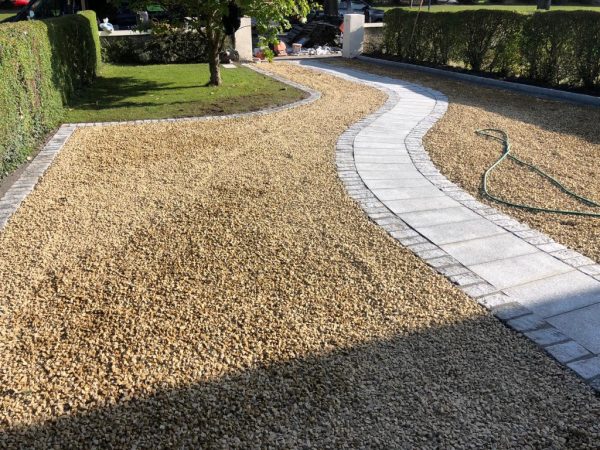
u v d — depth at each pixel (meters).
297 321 3.15
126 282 3.56
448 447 2.27
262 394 2.56
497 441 2.31
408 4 32.44
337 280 3.61
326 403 2.51
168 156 6.32
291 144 6.89
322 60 15.82
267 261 3.85
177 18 11.02
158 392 2.58
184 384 2.63
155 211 4.73
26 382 2.65
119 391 2.59
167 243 4.12
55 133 7.34
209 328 3.08
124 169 5.86
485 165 6.13
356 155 6.47
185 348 2.90
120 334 3.02
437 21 13.87
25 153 6.18
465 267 3.80
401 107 9.28
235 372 2.71
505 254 4.01
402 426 2.38
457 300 3.38
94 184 5.39
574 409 2.49
